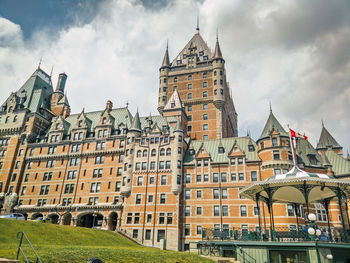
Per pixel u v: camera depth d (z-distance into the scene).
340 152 79.25
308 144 68.50
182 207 65.38
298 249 27.88
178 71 101.00
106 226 67.81
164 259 27.25
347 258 26.98
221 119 90.62
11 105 91.00
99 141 78.62
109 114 81.88
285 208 56.91
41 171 80.31
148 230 63.81
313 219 27.50
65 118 93.12
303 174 29.41
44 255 20.80
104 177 73.94
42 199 76.50
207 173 66.62
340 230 28.55
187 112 94.88
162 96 98.88
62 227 44.94
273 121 67.00
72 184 75.94
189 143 75.69
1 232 34.16
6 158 83.56
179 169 67.62
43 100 94.81
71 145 80.81
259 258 29.59
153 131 73.44
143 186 68.38
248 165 64.50
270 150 62.75
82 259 21.92
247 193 35.88
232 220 60.72
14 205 76.56
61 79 102.25
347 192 32.28
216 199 63.62
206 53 104.56
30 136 85.19
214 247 32.88
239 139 71.62
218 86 93.56
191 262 28.41
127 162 71.88
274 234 30.12
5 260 15.00
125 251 27.62
